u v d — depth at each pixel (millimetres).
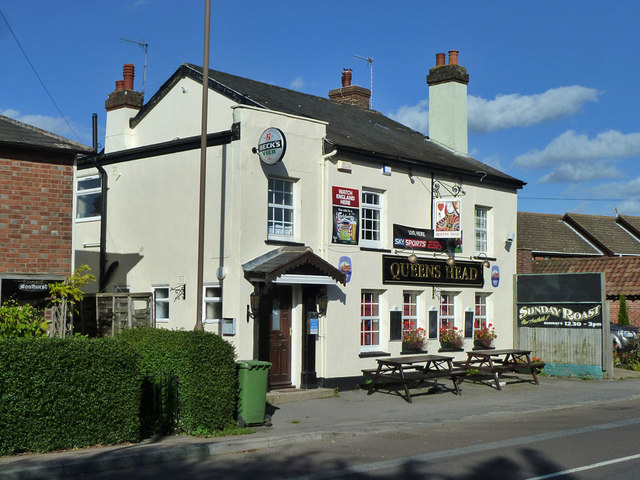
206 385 11672
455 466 9773
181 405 11711
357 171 18109
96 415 10453
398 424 13281
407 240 19297
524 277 22281
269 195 16547
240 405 12422
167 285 17328
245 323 15664
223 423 11867
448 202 19859
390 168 18891
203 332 12047
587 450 10828
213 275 16234
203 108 14398
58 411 10109
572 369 21062
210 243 16375
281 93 21891
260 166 16203
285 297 16688
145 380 11680
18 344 9875
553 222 37938
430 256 20000
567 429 12844
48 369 10062
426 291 19828
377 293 18797
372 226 18734
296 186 17031
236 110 16016
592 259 28578
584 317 20969
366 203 18562
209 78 17984
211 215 16438
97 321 16266
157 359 11984
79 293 14039
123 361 10750
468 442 11617
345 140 18344
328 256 17250
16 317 12648
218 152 16375
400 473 9359
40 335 12664
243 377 12430
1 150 13680
